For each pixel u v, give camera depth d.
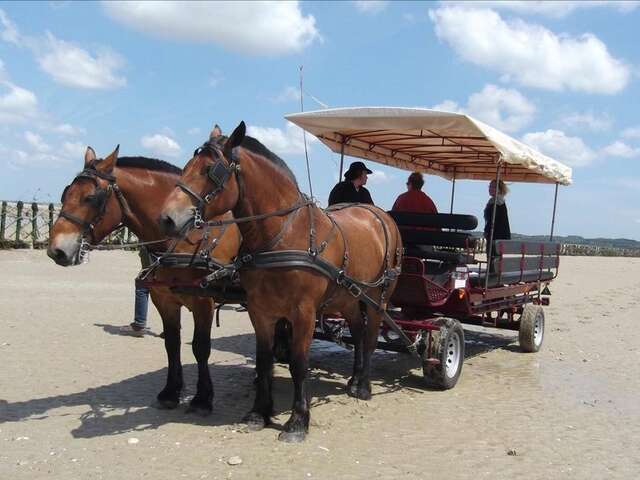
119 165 5.96
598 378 8.68
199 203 5.12
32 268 18.89
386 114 7.62
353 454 5.48
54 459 5.16
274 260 5.50
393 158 10.18
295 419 5.75
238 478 4.88
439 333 7.57
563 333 12.29
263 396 6.05
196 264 5.99
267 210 5.54
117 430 5.87
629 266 34.59
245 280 5.71
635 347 11.00
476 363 9.47
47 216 24.28
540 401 7.41
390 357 9.62
